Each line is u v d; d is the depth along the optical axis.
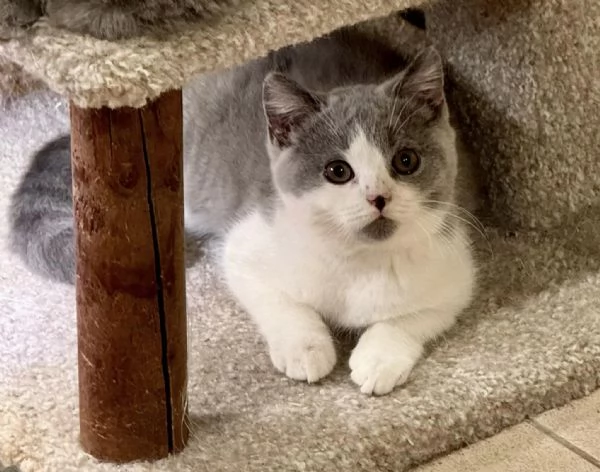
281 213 0.54
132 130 0.40
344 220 0.49
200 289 0.59
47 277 0.59
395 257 0.52
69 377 0.51
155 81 0.40
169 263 0.43
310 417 0.49
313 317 0.54
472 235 0.61
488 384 0.50
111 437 0.46
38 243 0.59
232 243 0.58
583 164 0.60
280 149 0.52
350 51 0.62
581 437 0.50
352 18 0.47
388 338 0.52
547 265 0.59
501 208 0.63
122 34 0.40
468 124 0.62
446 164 0.52
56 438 0.47
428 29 0.62
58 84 0.39
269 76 0.51
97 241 0.42
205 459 0.46
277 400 0.50
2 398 0.50
